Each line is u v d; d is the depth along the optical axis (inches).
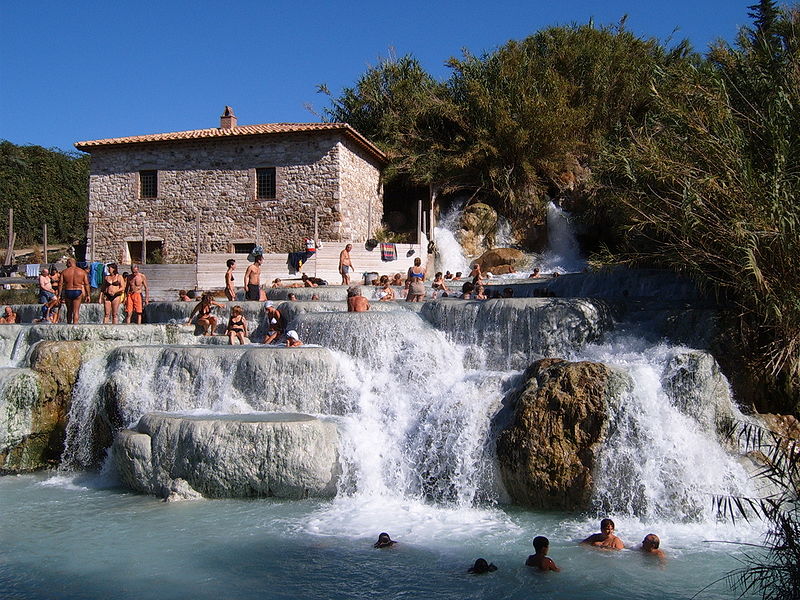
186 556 380.2
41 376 605.3
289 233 1315.2
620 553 383.2
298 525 428.5
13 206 1951.3
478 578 350.9
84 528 423.2
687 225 541.0
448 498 482.0
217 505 466.6
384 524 432.1
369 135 1632.6
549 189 1526.8
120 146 1387.8
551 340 617.3
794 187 529.0
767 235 510.0
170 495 475.2
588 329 608.4
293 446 471.2
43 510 458.3
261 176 1338.6
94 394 586.2
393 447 510.9
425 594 333.4
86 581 348.8
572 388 465.7
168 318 834.2
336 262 1141.7
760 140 567.5
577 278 856.9
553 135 1449.3
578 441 455.8
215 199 1350.9
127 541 402.0
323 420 515.8
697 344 561.3
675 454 457.1
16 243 1946.4
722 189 539.2
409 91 1604.3
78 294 814.5
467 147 1493.6
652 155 583.2
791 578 269.3
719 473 454.3
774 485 448.8
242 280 1108.5
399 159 1503.4
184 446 481.7
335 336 639.8
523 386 491.5
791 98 567.2
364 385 577.0
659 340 585.3
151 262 1355.8
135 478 493.4
